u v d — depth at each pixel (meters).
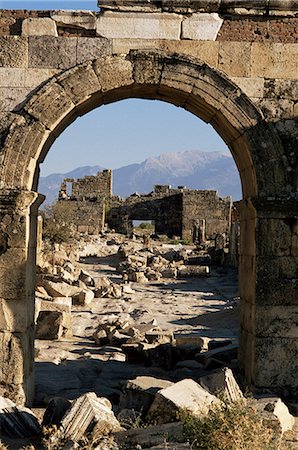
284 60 13.06
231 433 8.81
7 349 12.18
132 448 9.50
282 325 12.49
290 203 12.45
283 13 13.06
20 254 12.30
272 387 12.41
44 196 13.50
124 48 12.99
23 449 9.84
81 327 22.28
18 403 12.06
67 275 29.84
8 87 12.82
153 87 13.22
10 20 13.09
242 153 13.37
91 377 15.00
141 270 40.66
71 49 12.93
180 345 16.75
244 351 13.52
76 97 12.77
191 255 52.31
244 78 13.03
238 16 13.16
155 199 78.25
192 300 30.30
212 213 73.75
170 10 13.07
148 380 11.97
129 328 19.67
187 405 10.25
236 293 33.00
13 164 12.52
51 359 16.72
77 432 9.80
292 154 12.86
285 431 10.64
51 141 13.64
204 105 13.28
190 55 13.03
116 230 78.94
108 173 79.31
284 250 12.55
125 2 12.99
